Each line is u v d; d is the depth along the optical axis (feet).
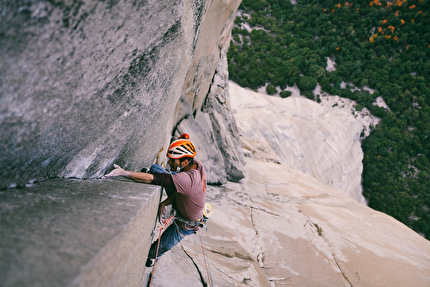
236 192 25.04
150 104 6.62
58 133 3.56
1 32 1.95
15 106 2.49
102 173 5.99
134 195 4.56
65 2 2.31
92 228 2.68
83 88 3.40
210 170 24.62
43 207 2.89
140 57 4.38
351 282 15.43
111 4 2.86
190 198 6.16
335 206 29.58
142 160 9.27
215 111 28.84
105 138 5.14
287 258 16.14
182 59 7.42
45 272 1.75
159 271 8.83
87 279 2.05
